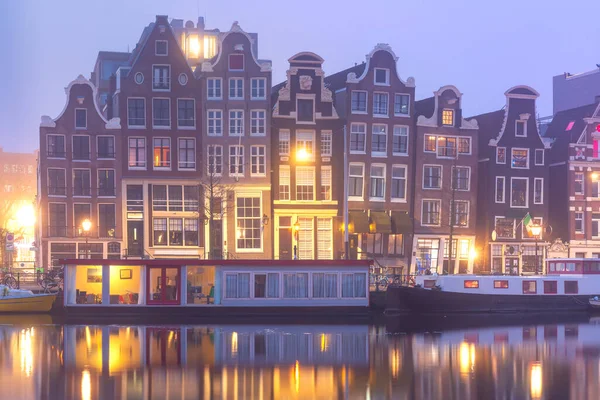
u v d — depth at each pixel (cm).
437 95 7381
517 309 5819
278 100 6938
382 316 5522
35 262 7362
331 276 5422
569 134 7881
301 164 6938
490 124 7775
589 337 4647
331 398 3244
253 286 5338
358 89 7112
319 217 6950
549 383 3522
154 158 6812
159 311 5256
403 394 3316
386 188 7162
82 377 3506
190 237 6831
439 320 5353
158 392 3284
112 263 5216
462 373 3684
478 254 7575
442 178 7356
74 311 5206
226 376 3553
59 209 6712
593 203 7875
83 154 6756
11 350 4034
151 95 6819
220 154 6869
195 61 9394
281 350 4122
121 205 6756
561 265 6075
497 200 7581
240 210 6844
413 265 7219
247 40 6919
